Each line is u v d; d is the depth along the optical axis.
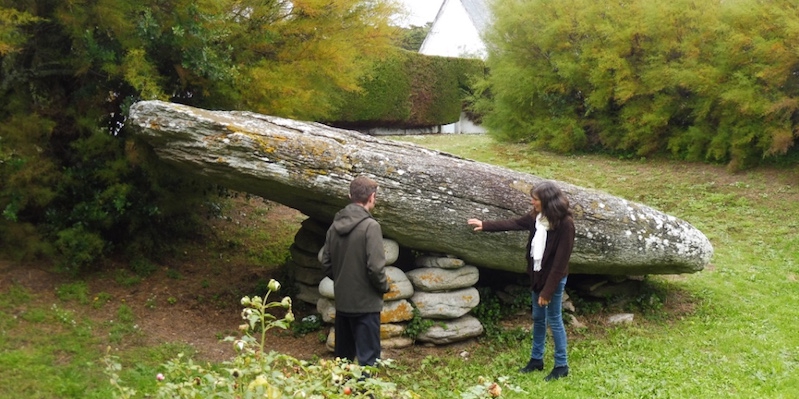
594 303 7.08
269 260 8.19
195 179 7.34
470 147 16.81
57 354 4.98
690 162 13.88
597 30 14.59
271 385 2.85
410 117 21.30
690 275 8.23
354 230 4.72
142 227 7.37
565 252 5.08
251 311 3.24
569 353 5.85
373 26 7.88
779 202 11.07
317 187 5.53
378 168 5.69
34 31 6.50
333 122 19.11
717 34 13.08
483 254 6.09
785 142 11.97
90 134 6.87
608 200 6.45
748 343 6.17
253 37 7.36
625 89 14.29
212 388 3.00
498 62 16.67
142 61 6.27
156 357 5.21
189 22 6.47
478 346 6.06
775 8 11.78
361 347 4.73
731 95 12.18
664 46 13.95
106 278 6.60
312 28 7.45
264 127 5.53
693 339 6.25
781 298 7.59
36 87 6.77
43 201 6.34
